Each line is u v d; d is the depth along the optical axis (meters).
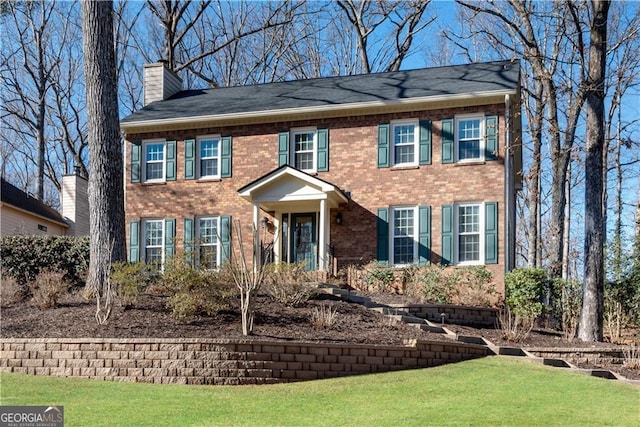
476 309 19.27
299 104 23.70
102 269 16.55
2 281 16.88
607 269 20.69
